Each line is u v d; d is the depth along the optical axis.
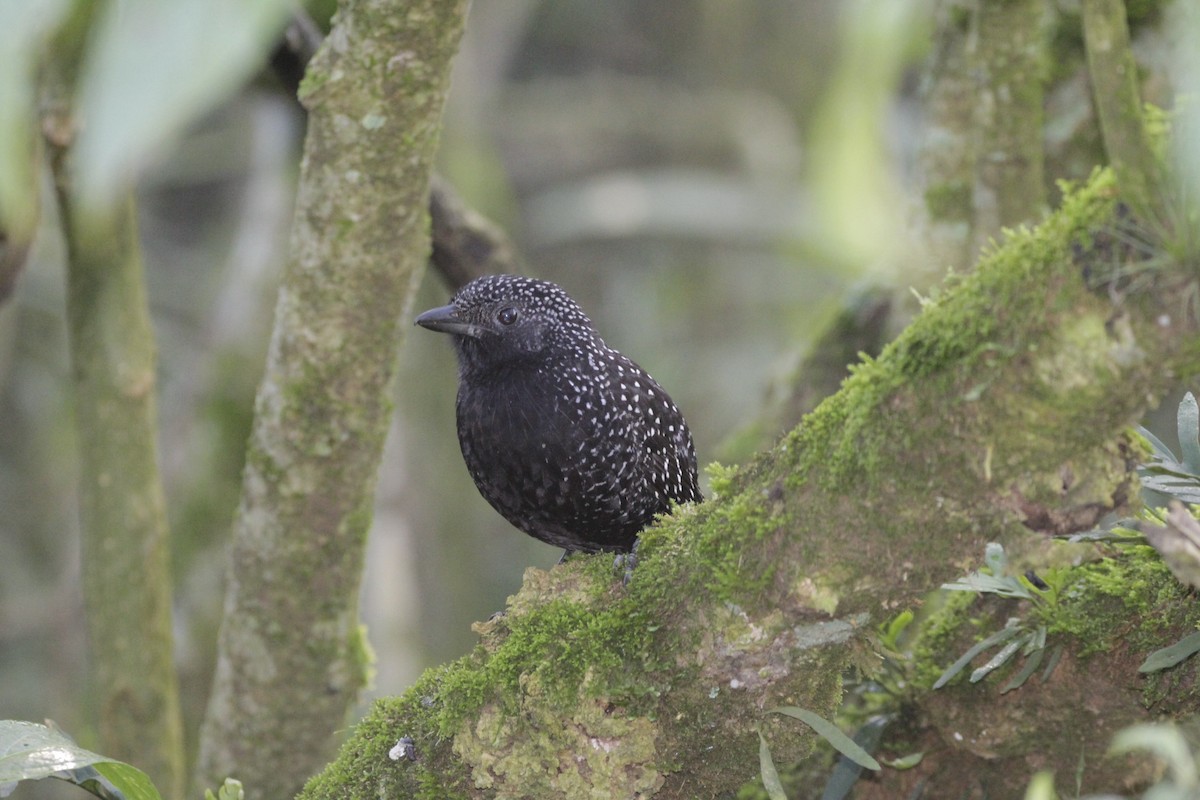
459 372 8.06
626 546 8.27
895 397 4.60
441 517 15.89
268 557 6.95
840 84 4.68
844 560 4.81
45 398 14.66
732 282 16.34
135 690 8.04
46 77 6.25
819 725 5.06
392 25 5.62
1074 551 4.80
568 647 5.27
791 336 15.03
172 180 17.30
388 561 13.14
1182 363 4.22
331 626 7.16
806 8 17.06
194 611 11.87
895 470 4.63
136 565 7.98
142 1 2.54
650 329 16.31
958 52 8.19
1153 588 5.60
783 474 4.96
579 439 7.59
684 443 8.19
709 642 5.10
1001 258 4.43
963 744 6.15
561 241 16.48
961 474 4.55
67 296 7.89
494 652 5.51
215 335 12.79
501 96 18.03
